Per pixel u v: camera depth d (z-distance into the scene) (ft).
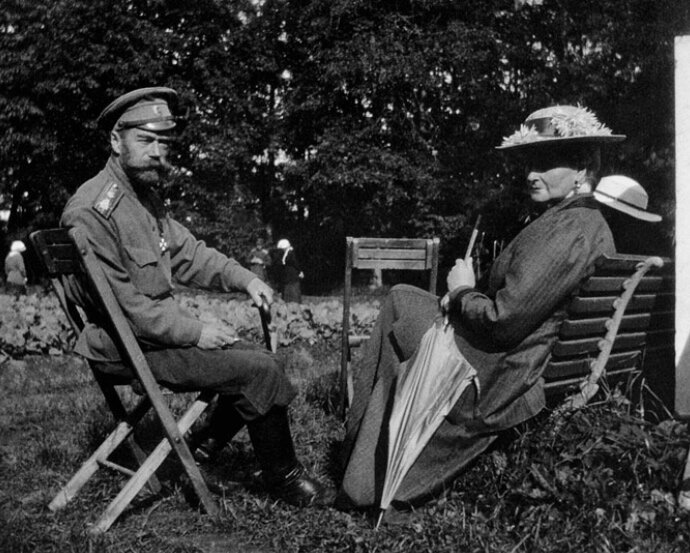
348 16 102.01
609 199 18.19
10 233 113.50
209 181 108.06
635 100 71.51
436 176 99.30
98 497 13.20
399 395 12.03
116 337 12.32
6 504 12.65
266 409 12.32
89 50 99.19
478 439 11.97
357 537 11.05
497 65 91.66
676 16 71.67
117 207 12.12
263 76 112.98
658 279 13.34
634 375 14.39
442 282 102.53
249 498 13.00
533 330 11.84
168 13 107.04
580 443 11.68
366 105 104.83
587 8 79.87
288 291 84.48
